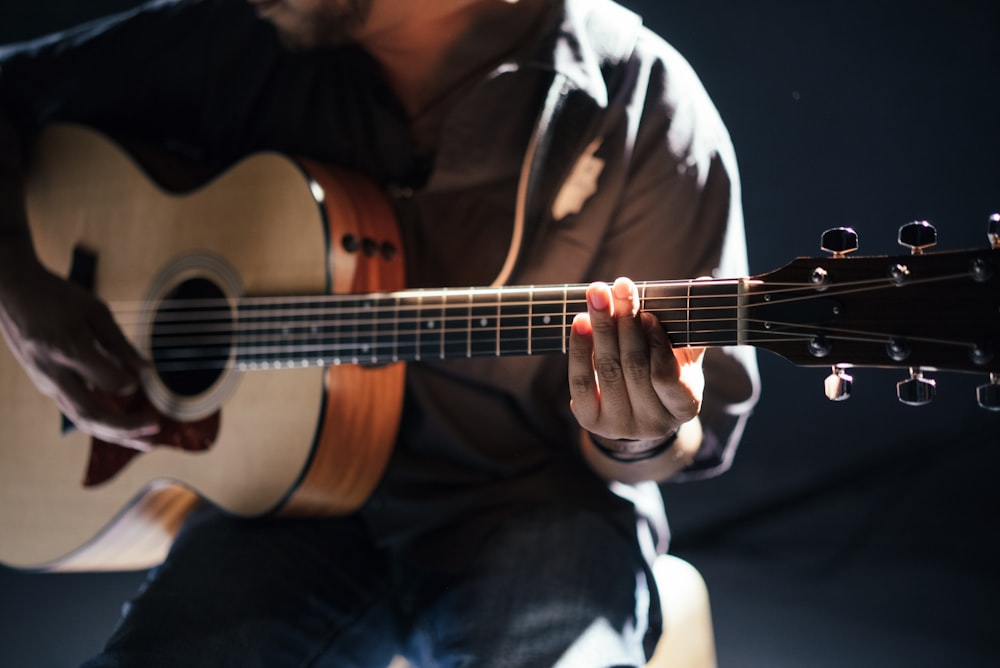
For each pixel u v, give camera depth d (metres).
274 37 1.96
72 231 1.95
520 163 1.71
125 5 3.37
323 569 1.67
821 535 2.79
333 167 1.79
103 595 2.71
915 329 1.21
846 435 3.25
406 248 1.78
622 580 1.53
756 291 1.28
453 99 1.83
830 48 3.55
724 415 1.64
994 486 2.94
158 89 2.09
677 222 1.68
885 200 3.54
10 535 1.91
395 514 1.72
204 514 1.84
